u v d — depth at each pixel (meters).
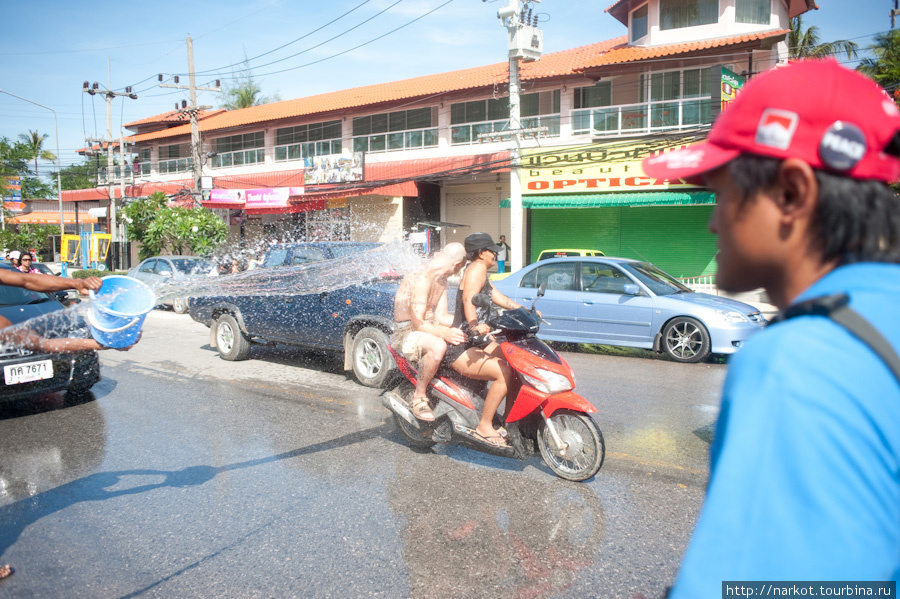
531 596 2.85
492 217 24.41
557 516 3.69
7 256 11.42
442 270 4.45
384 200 24.39
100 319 2.53
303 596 2.87
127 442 5.20
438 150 24.45
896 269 0.68
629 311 8.60
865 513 0.57
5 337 2.99
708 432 5.26
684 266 19.88
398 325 4.79
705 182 0.84
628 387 6.93
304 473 4.45
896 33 14.28
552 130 21.81
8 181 41.22
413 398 4.61
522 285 9.50
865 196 0.68
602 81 21.12
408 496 4.01
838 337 0.62
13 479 4.41
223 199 25.38
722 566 0.60
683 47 18.78
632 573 3.04
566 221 21.48
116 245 30.36
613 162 18.47
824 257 0.72
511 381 4.29
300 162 28.55
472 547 3.32
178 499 4.02
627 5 21.08
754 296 12.33
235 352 8.52
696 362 8.34
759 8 19.09
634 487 4.10
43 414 6.06
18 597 2.92
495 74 23.47
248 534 3.51
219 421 5.76
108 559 3.27
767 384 0.63
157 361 8.66
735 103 0.75
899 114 0.70
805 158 0.67
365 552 3.28
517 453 4.31
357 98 27.02
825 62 0.71
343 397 6.61
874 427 0.58
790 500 0.58
